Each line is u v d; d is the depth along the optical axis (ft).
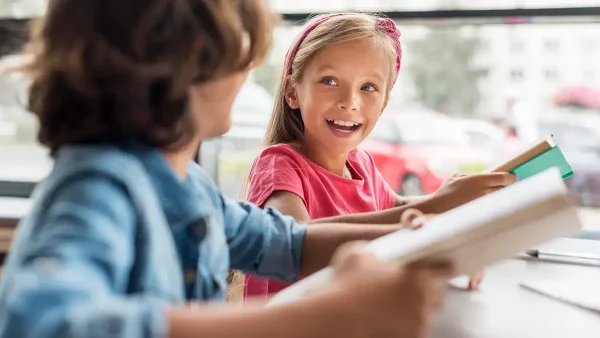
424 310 1.43
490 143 5.62
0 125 5.76
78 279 1.26
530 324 2.09
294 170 3.43
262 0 1.87
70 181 1.49
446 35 5.11
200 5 1.62
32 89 1.71
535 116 5.44
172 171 1.79
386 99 3.77
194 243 1.89
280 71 3.87
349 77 3.51
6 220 4.99
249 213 2.51
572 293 2.45
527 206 1.60
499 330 2.02
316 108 3.54
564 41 4.96
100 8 1.58
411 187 5.74
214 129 1.93
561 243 3.63
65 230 1.35
